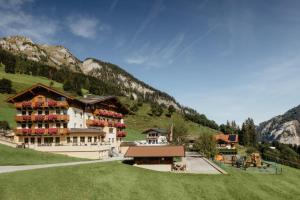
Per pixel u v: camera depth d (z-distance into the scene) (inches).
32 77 7603.4
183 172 2005.4
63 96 2790.4
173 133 4160.9
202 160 2802.7
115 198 1412.4
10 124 3838.6
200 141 3353.8
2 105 4712.1
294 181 2255.2
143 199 1466.5
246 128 7411.4
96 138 3016.7
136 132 5856.3
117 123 3587.6
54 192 1322.6
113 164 1909.4
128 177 1694.1
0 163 1839.3
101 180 1561.3
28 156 2122.3
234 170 2245.3
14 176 1412.4
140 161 2121.1
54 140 2807.6
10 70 7313.0
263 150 6156.5
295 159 5260.8
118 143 3585.1
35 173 1501.0
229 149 5083.7
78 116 2965.1
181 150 2146.9
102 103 3353.8
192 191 1681.8
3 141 2554.1
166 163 2107.5
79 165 1797.5
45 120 2775.6
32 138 2834.6
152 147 2225.6
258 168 2573.8
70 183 1440.7
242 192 1780.3
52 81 7642.7
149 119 7229.3
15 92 5467.5
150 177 1768.0
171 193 1601.9
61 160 2193.7
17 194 1232.2
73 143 2721.5
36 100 2854.3
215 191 1727.4
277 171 2466.8
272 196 1829.5
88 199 1342.3
